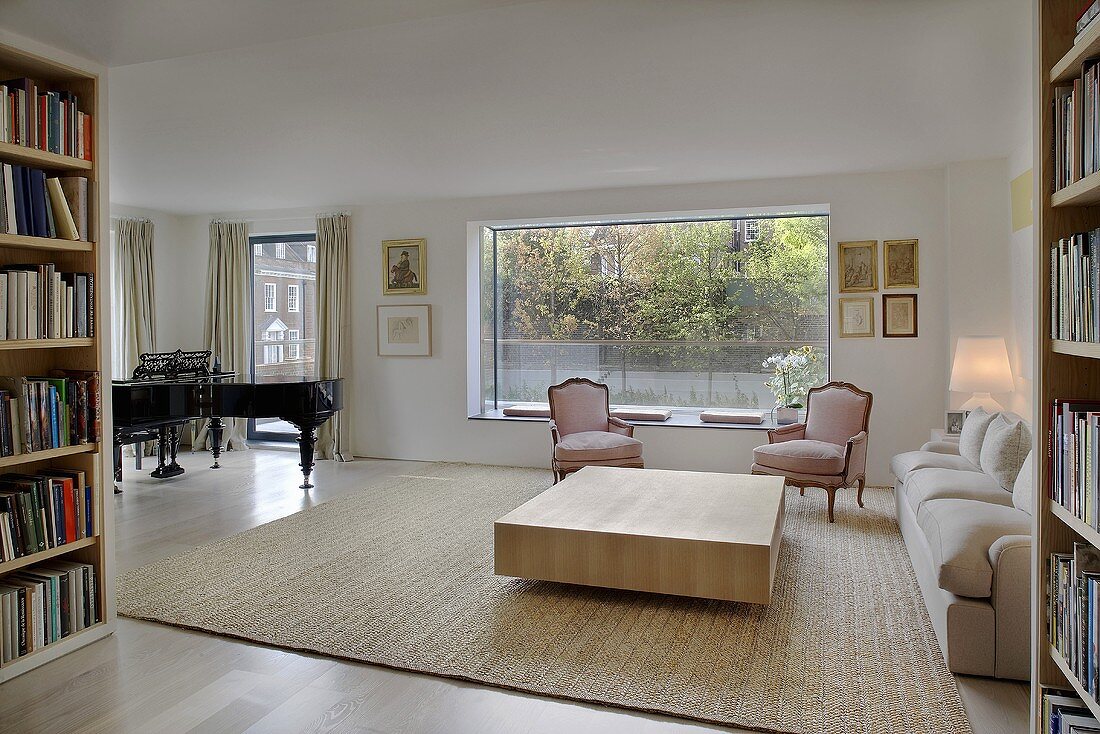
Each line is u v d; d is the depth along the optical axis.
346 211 7.71
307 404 6.01
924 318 6.09
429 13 2.64
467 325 7.38
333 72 3.73
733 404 7.04
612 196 6.88
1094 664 1.69
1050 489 1.96
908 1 2.95
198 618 3.41
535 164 5.82
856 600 3.60
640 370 7.33
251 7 2.58
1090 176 1.67
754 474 5.52
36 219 2.97
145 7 2.61
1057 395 1.96
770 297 6.91
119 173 6.15
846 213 6.24
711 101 4.23
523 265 7.67
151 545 4.62
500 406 7.79
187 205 7.73
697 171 6.09
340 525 5.06
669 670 2.86
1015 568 2.74
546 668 2.88
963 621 2.79
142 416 5.96
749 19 3.11
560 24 3.15
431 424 7.55
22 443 2.93
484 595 3.69
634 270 7.31
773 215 6.83
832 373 6.31
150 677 2.85
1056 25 1.94
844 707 2.57
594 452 5.81
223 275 8.17
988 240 5.73
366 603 3.58
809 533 4.85
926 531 3.46
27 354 3.23
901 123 4.68
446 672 2.85
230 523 5.14
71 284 3.14
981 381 5.14
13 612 2.86
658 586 3.46
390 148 5.31
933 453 4.88
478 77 3.82
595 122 4.65
